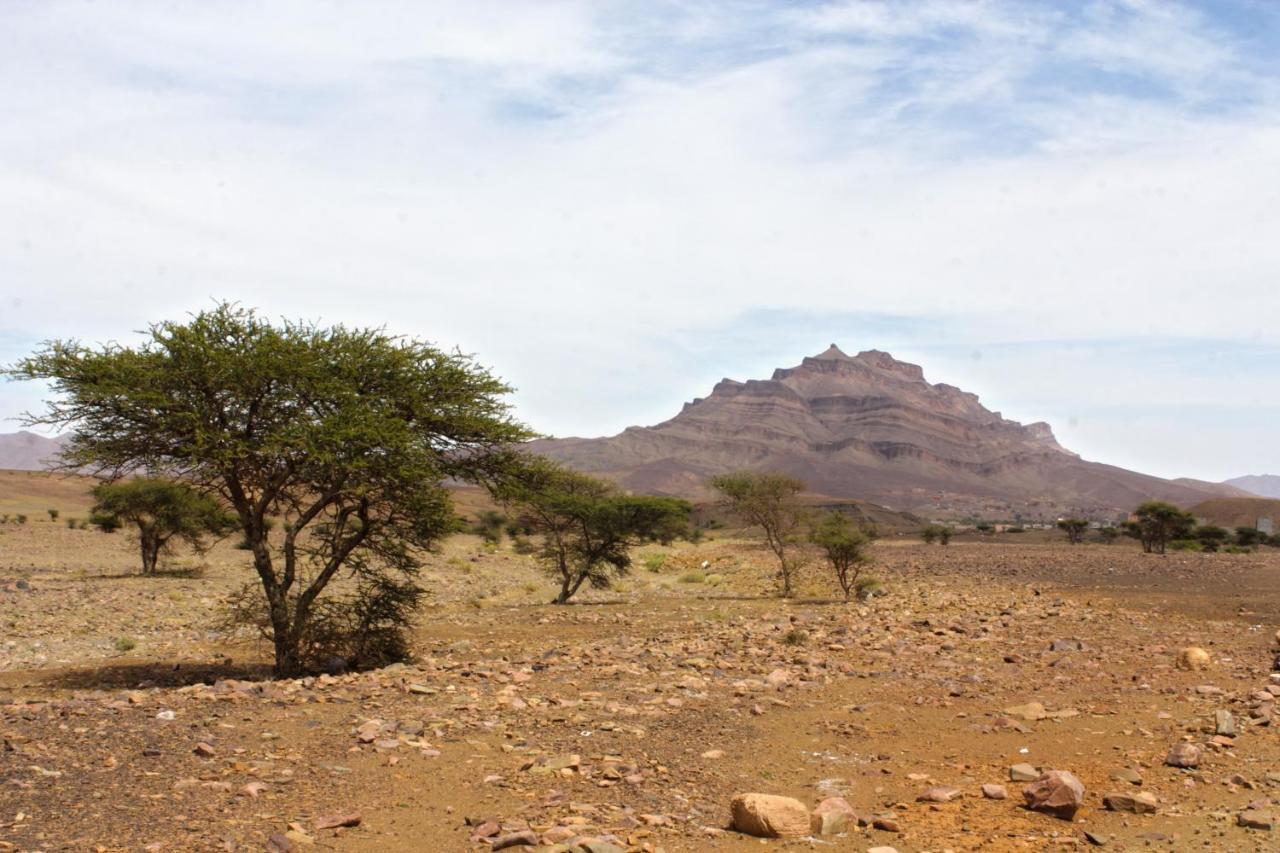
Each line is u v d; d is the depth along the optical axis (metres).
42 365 16.62
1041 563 53.12
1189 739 10.29
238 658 21.83
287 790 8.35
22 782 8.26
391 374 18.41
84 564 48.91
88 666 20.55
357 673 16.73
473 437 19.36
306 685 14.36
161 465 18.08
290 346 17.45
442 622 28.98
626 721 11.49
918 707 12.47
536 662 17.09
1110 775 9.08
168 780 8.53
